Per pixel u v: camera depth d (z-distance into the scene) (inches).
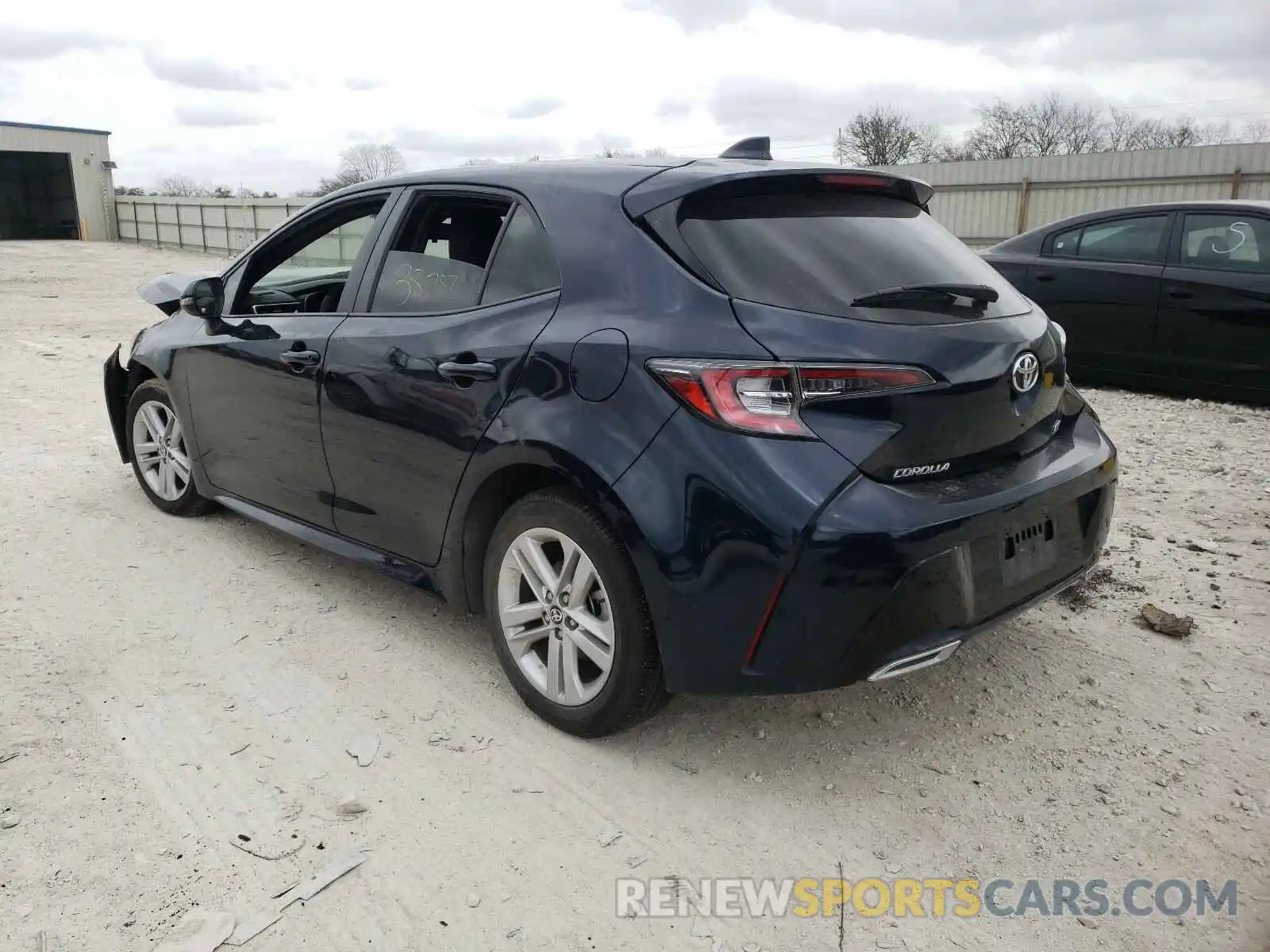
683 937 87.6
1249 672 132.1
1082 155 1211.9
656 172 113.9
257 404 154.6
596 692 111.7
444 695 127.2
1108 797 106.4
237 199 1553.9
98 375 358.6
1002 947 86.7
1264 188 1110.4
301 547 177.3
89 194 1851.6
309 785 107.8
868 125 1980.8
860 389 94.1
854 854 98.3
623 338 103.8
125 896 90.9
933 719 122.2
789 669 96.9
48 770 109.3
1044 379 110.9
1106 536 123.3
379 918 89.0
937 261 113.6
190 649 138.4
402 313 132.8
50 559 170.4
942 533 95.5
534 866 96.0
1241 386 283.3
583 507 108.6
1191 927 88.5
